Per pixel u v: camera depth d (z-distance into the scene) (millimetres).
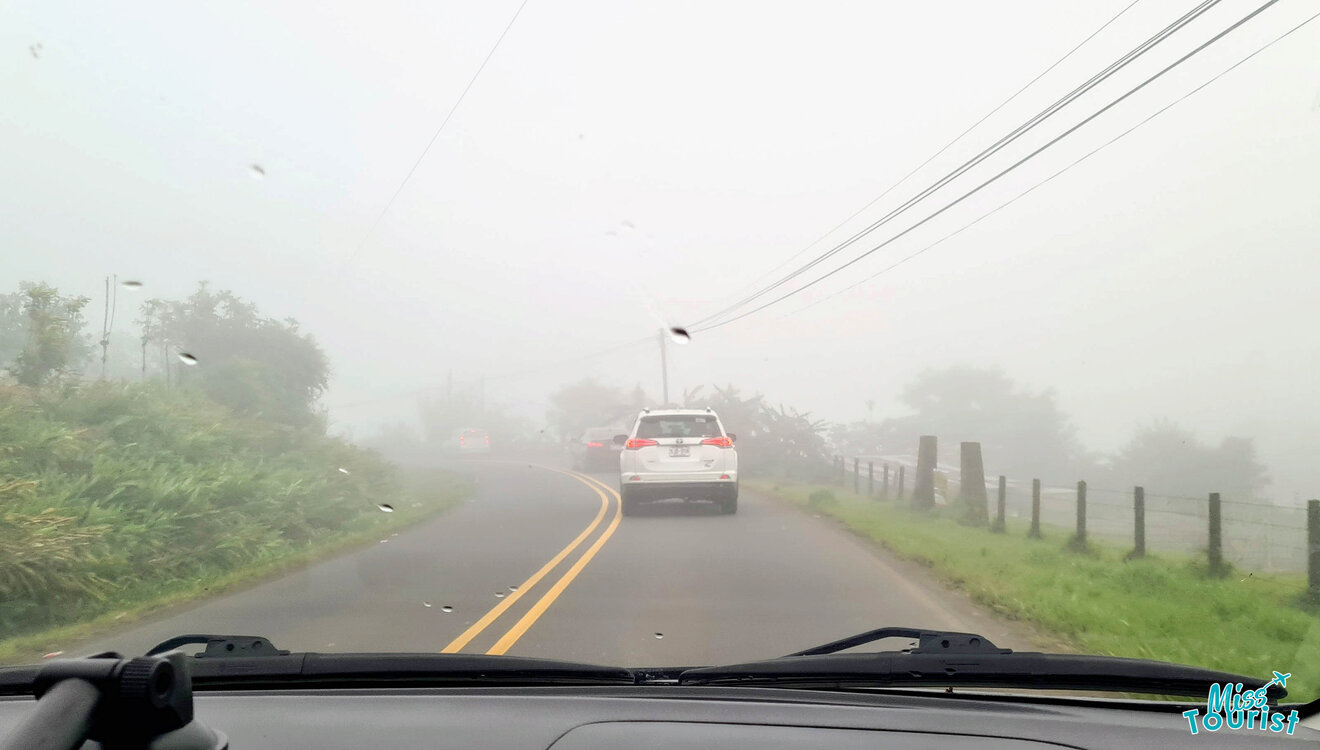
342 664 3443
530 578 10336
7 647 7410
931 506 19172
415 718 3016
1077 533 13242
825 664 3443
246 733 2904
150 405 15773
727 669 3498
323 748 2777
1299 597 8984
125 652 7023
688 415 17328
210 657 3447
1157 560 11781
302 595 9523
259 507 14188
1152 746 2764
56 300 15961
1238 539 14656
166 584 10281
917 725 2900
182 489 12461
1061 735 2832
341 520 16703
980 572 10172
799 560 11508
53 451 11953
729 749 2695
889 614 8078
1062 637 7254
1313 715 3045
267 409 22719
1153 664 3295
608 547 12961
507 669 3469
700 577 10172
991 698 3248
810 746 2715
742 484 29344
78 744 1711
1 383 14047
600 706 3105
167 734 1864
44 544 9047
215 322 25531
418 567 11469
